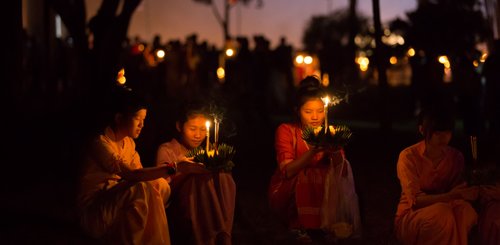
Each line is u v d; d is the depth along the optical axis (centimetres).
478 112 1350
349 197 570
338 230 569
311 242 586
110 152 515
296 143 594
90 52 1126
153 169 512
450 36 1614
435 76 1450
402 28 1702
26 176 898
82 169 525
